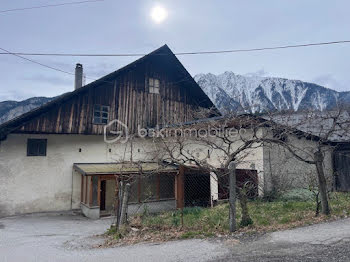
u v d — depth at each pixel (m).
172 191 14.59
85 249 5.57
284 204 8.63
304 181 12.06
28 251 5.71
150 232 6.38
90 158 14.23
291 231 5.59
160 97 16.67
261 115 10.30
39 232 8.62
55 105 12.71
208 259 4.37
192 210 9.64
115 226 7.23
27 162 12.81
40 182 13.04
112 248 5.41
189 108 17.95
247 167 11.30
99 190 12.26
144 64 16.23
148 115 15.92
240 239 5.27
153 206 13.40
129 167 12.01
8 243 6.80
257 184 10.59
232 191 5.91
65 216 12.48
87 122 13.59
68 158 13.75
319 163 7.14
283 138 11.55
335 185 13.45
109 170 12.55
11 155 12.50
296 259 4.12
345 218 6.49
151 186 13.91
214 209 9.44
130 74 15.53
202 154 12.80
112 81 14.77
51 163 13.34
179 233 6.02
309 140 12.70
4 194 12.25
